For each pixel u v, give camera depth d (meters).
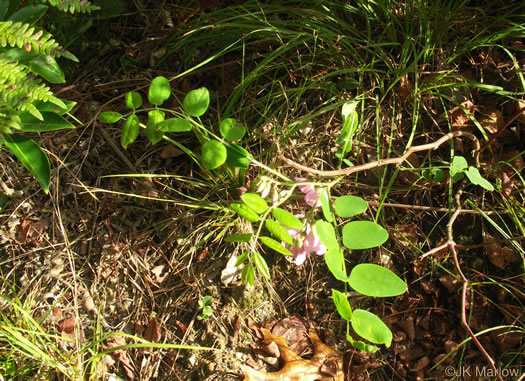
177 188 0.57
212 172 0.55
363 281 0.35
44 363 0.51
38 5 0.47
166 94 0.45
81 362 0.51
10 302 0.48
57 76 0.47
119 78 0.62
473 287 0.52
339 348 0.52
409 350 0.51
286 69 0.58
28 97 0.40
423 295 0.52
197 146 0.58
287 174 0.56
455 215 0.51
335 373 0.50
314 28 0.56
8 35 0.41
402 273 0.53
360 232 0.38
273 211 0.39
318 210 0.55
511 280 0.51
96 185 0.58
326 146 0.58
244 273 0.41
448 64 0.58
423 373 0.50
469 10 0.60
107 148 0.59
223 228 0.55
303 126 0.57
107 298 0.55
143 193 0.57
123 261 0.56
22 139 0.47
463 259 0.53
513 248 0.52
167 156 0.58
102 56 0.63
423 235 0.54
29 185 0.57
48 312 0.52
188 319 0.53
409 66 0.55
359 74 0.58
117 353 0.52
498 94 0.57
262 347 0.51
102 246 0.56
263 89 0.59
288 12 0.59
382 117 0.58
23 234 0.56
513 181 0.54
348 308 0.34
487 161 0.55
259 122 0.58
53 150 0.58
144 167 0.58
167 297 0.54
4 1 0.47
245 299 0.53
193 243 0.55
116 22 0.64
